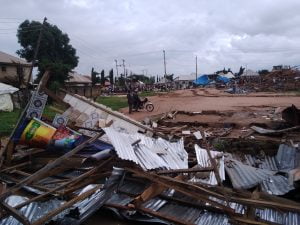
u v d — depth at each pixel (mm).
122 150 6445
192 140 11547
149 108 24594
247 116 18812
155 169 6629
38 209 6086
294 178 6879
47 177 7914
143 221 6109
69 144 8508
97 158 7344
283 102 28234
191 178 7289
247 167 8000
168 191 6855
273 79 60312
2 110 28469
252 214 6020
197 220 5965
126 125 11039
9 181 7973
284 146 9812
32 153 9070
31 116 9078
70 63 50531
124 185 7035
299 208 5980
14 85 35750
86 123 11000
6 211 5422
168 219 5914
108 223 6277
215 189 6586
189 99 36938
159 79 115812
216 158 8219
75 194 6492
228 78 81875
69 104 11188
